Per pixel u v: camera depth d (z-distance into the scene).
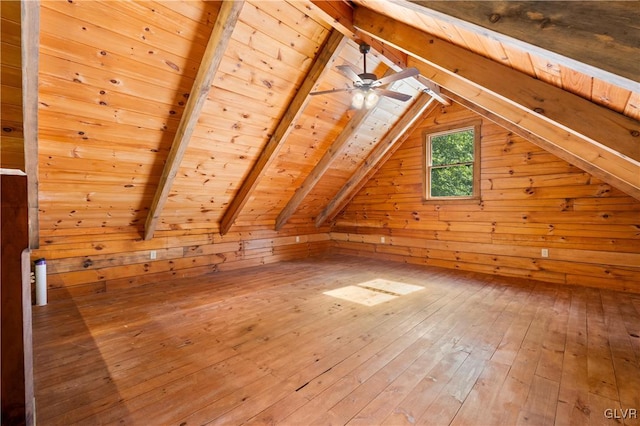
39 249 3.41
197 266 4.74
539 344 2.42
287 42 2.98
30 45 1.86
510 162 4.53
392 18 2.55
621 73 0.86
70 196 3.21
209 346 2.39
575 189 4.03
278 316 3.03
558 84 1.82
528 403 1.71
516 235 4.54
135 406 1.68
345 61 3.54
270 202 5.26
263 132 3.77
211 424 1.55
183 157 3.46
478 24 1.07
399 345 2.42
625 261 3.73
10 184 0.54
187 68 2.66
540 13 0.95
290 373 2.02
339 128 4.51
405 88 4.31
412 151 5.61
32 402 0.57
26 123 2.22
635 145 1.61
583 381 1.92
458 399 1.75
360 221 6.50
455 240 5.18
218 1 2.35
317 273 4.93
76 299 3.53
